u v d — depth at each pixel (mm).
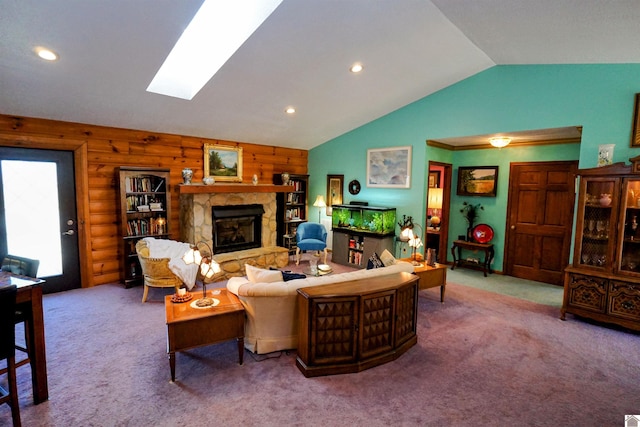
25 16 2516
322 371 2744
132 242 4863
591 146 3984
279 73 4117
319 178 7363
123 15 2635
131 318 3791
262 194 6309
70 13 2541
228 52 3631
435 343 3324
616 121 3803
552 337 3469
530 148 5523
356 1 2975
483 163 6070
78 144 4477
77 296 4422
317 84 4566
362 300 2762
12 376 2107
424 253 5770
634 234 3582
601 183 3723
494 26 3293
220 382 2648
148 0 2506
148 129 5062
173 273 4180
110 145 4773
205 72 4074
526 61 4297
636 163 3418
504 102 4656
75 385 2588
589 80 3961
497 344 3314
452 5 3021
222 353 3086
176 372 2773
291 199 7035
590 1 2445
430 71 4613
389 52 3955
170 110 4613
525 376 2775
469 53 4215
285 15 3086
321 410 2340
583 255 3865
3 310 2020
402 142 5855
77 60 3174
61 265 4559
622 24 2711
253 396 2484
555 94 4223
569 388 2621
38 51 2961
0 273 2553
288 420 2242
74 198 4578
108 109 4273
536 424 2229
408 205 5863
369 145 6375
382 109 5812
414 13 3229
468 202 6312
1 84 3395
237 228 6098
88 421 2209
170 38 3000
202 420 2232
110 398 2441
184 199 5434
